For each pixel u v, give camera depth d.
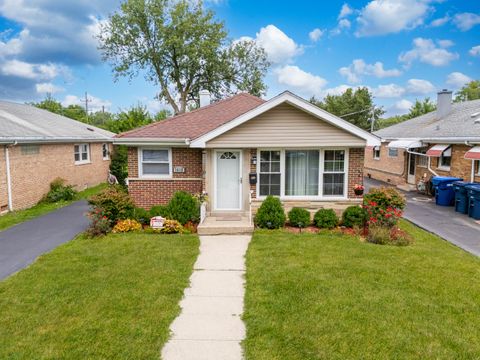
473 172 15.23
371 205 10.62
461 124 18.20
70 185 18.66
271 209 11.16
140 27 33.75
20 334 5.07
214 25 34.28
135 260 8.16
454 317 5.55
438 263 7.93
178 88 36.12
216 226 10.56
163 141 12.47
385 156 24.81
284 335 5.05
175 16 32.88
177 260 8.19
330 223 11.15
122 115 26.97
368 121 47.53
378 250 8.89
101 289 6.55
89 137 21.67
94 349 4.72
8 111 18.98
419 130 21.64
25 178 15.25
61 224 12.28
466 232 11.03
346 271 7.40
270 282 6.86
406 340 4.92
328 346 4.78
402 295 6.27
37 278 7.08
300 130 11.55
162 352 4.70
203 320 5.53
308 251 8.77
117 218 11.25
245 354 4.65
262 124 11.57
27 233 11.05
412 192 19.52
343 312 5.66
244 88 37.22
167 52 34.22
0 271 7.76
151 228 10.81
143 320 5.47
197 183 13.13
